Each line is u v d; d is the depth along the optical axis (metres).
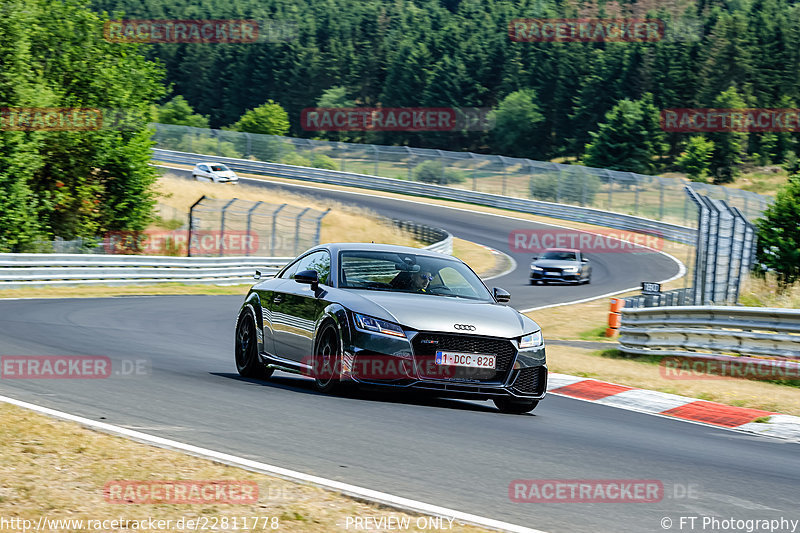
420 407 30.92
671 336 57.59
